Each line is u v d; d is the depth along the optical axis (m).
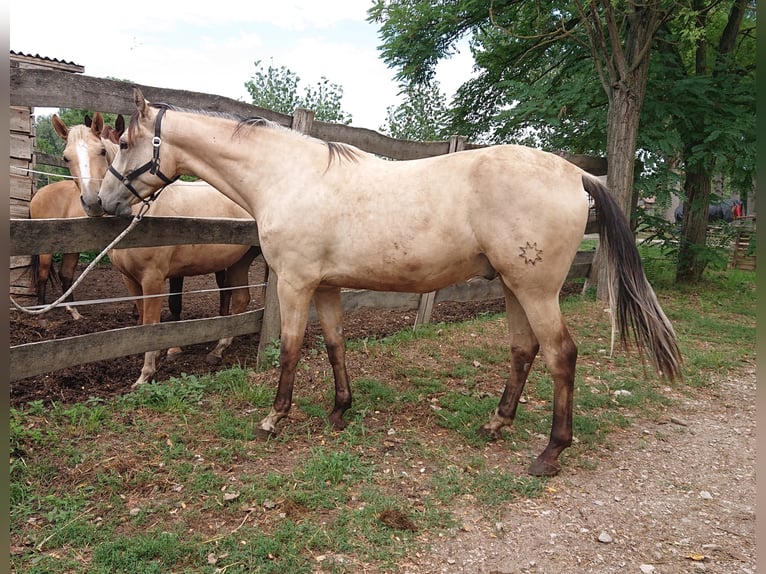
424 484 2.95
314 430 3.54
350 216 3.13
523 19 9.09
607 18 6.76
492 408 3.92
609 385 4.54
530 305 2.99
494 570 2.32
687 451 3.53
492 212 2.90
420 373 4.64
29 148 5.93
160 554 2.33
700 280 9.34
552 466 3.09
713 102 7.47
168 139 3.39
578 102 8.07
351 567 2.30
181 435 3.34
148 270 4.20
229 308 5.79
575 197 2.92
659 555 2.45
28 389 3.88
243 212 4.97
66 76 3.37
